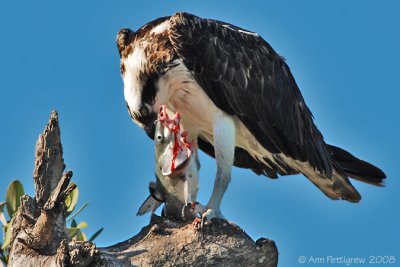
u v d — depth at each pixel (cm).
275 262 892
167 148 944
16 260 778
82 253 715
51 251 781
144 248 864
